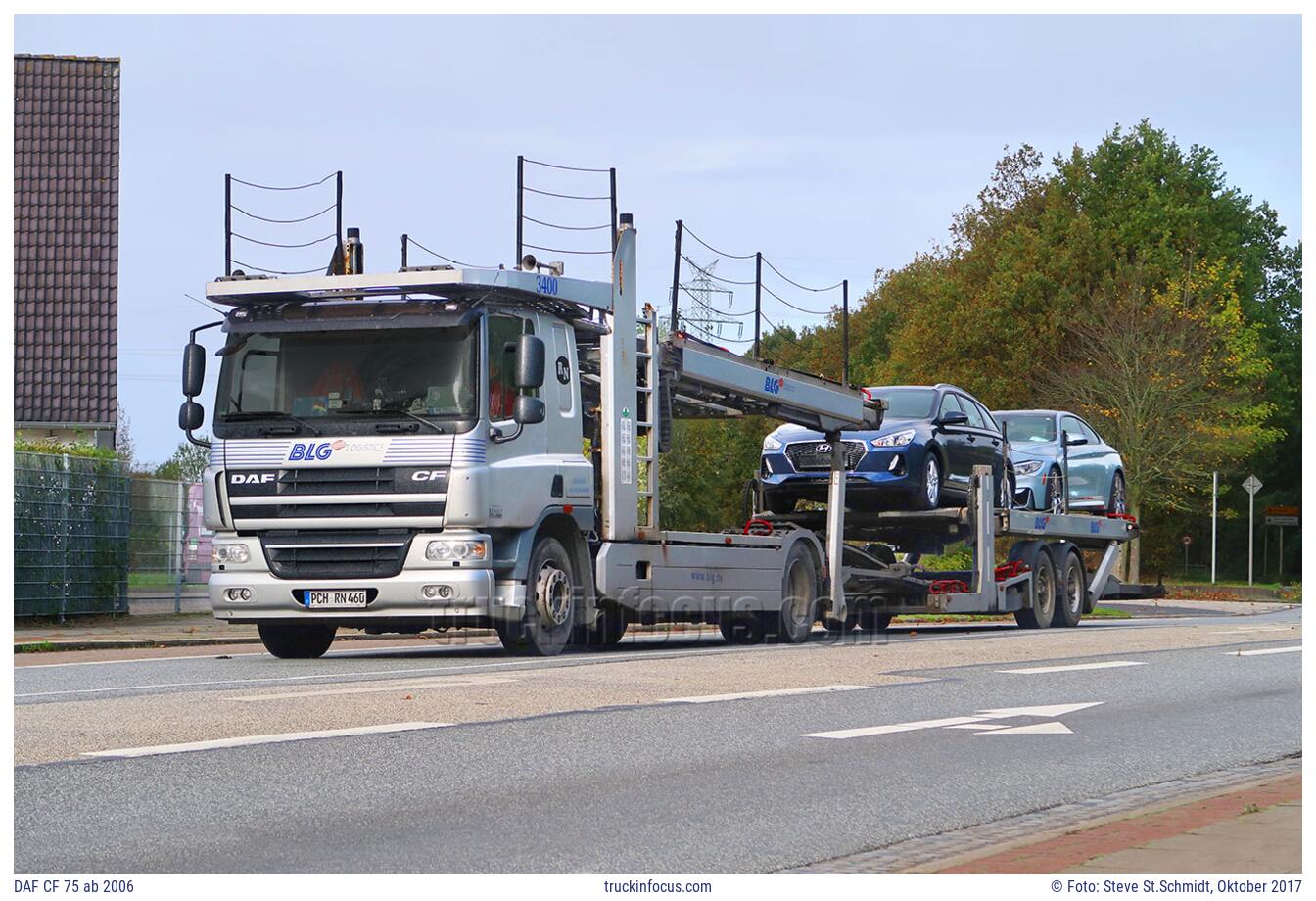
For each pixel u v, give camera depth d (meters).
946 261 126.25
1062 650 31.12
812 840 12.19
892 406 41.47
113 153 84.44
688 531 32.28
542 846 11.68
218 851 11.27
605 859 11.35
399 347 27.28
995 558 43.53
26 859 10.98
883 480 39.06
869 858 11.66
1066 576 46.47
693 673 24.31
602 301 30.16
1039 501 48.00
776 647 32.84
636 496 30.89
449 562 26.62
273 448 27.44
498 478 27.08
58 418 77.81
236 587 27.53
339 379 27.42
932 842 12.27
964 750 16.91
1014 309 109.12
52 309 80.38
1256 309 117.75
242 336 28.00
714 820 12.81
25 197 82.81
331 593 27.08
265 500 27.39
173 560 46.84
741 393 35.19
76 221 82.62
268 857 11.13
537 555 28.41
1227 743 18.09
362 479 26.97
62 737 15.92
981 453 43.28
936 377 110.88
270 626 29.66
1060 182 117.69
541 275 28.36
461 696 20.17
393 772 14.47
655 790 14.01
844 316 39.53
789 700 20.78
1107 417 93.12
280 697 19.73
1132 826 12.75
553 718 18.25
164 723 17.12
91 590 43.12
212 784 13.60
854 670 25.50
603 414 30.22
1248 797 14.09
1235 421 97.00
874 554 41.97
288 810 12.70
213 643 36.50
